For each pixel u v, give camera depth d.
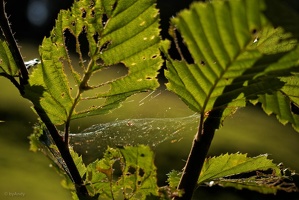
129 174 1.11
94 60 1.12
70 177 1.13
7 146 5.52
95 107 1.13
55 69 1.13
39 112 1.13
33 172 5.16
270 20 0.98
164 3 9.23
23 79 1.13
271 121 7.84
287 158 6.66
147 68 1.12
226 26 1.02
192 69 1.09
